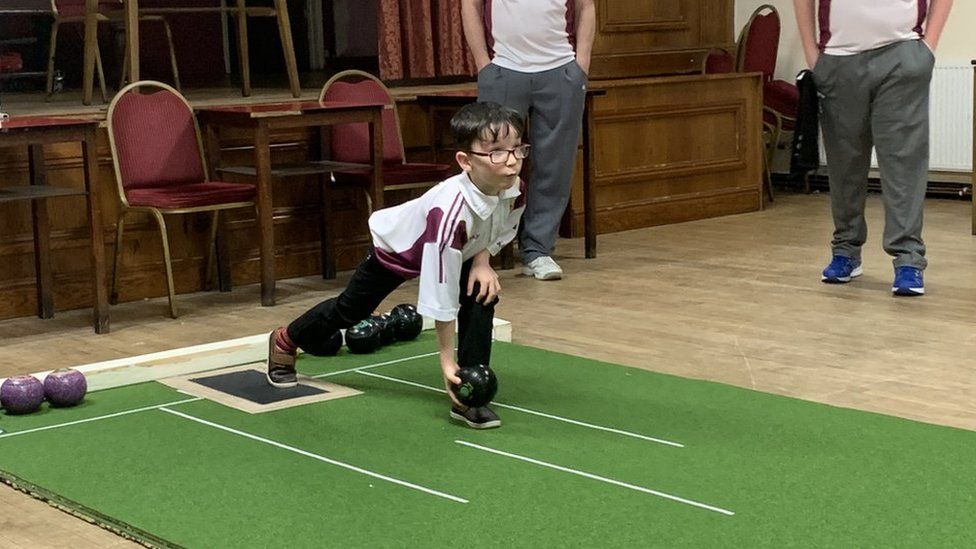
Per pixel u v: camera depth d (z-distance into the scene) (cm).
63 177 611
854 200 610
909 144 580
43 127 536
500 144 364
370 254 404
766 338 508
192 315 598
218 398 428
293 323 429
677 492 327
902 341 497
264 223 607
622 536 297
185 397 432
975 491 323
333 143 682
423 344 502
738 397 417
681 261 693
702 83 847
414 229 388
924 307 558
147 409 417
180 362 461
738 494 324
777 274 646
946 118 902
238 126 616
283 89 806
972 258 676
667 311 566
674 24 915
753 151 881
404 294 624
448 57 845
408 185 670
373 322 488
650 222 829
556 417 397
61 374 420
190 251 654
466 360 388
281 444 375
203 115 641
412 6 835
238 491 335
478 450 365
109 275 629
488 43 661
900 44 574
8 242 596
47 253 597
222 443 378
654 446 366
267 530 306
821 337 507
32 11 723
